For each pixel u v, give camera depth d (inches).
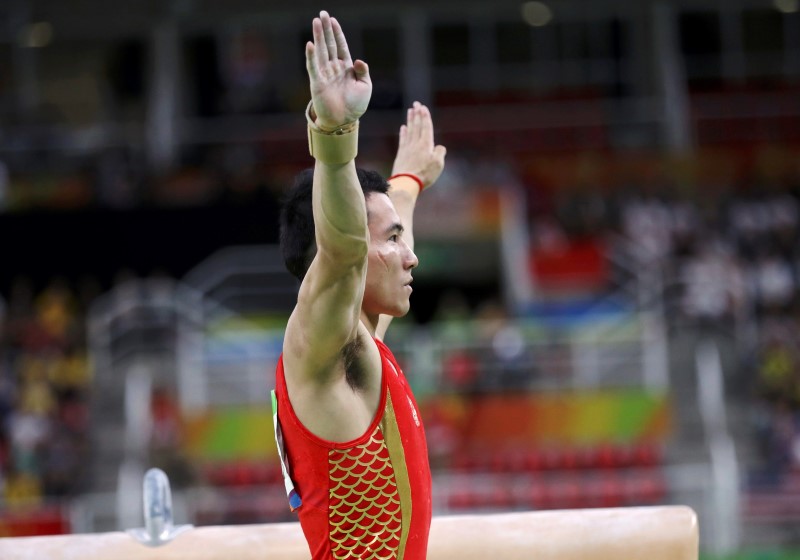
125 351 1739.7
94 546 396.2
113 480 1546.5
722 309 1800.0
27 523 1214.3
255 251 1889.8
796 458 1501.0
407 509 285.4
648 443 1550.2
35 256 1884.8
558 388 1588.3
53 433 1572.3
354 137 260.1
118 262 1886.1
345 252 262.4
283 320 1829.5
